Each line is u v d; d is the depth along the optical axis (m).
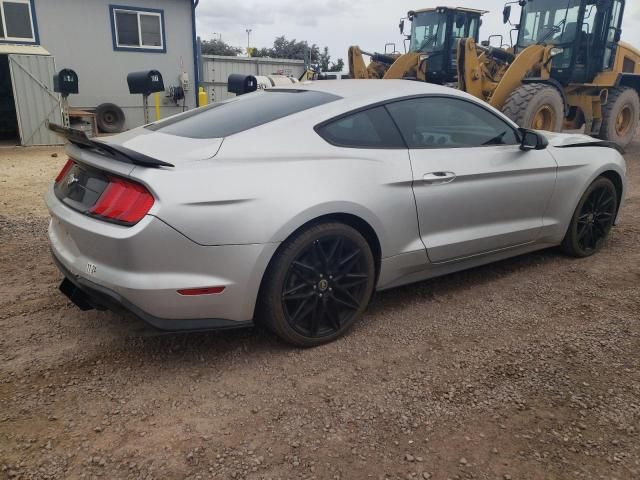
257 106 3.30
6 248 4.61
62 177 3.20
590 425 2.38
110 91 15.30
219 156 2.72
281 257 2.75
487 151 3.69
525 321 3.40
